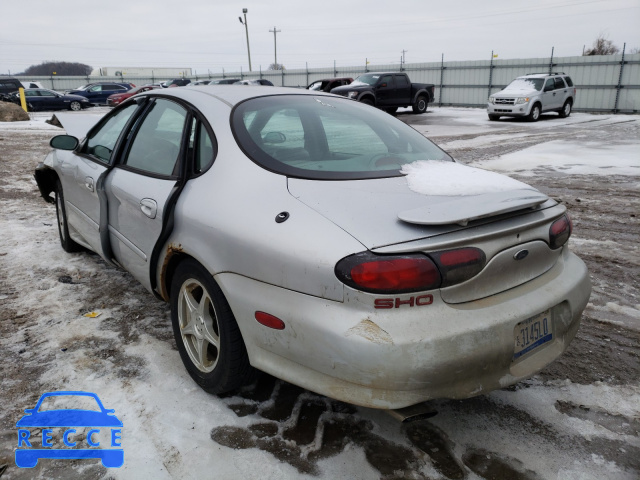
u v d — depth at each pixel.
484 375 1.88
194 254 2.27
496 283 1.95
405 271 1.73
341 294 1.78
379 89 21.39
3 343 2.92
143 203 2.67
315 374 1.89
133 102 3.33
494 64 28.61
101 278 3.92
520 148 11.71
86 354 2.83
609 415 2.38
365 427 2.27
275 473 2.00
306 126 2.67
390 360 1.71
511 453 2.13
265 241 1.97
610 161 9.71
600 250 4.70
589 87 25.77
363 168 2.37
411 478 1.99
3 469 2.01
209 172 2.41
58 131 15.86
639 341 3.07
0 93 29.39
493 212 1.88
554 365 2.81
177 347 2.72
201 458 2.07
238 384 2.34
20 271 4.04
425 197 2.07
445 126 17.95
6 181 7.77
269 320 1.97
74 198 3.83
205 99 2.74
